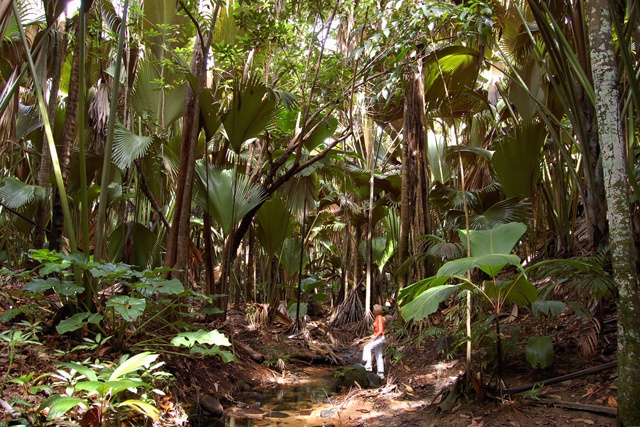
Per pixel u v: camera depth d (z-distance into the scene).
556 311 4.00
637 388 2.64
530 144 6.11
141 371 3.74
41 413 2.92
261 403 4.85
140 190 7.22
